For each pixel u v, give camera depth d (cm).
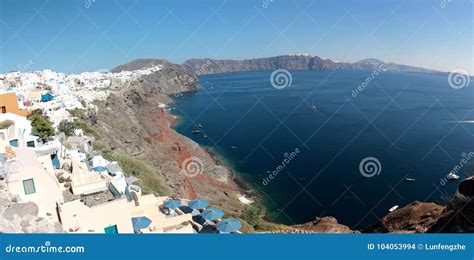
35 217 1902
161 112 12700
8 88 6869
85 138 5116
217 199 6212
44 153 2916
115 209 2216
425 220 3425
